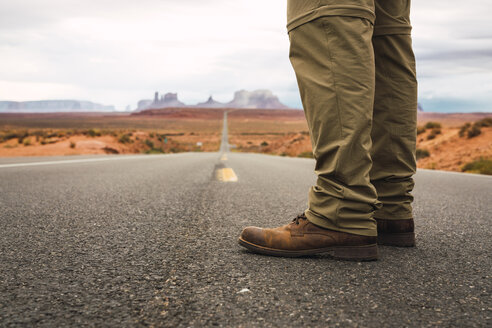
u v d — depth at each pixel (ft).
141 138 120.67
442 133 51.24
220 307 2.84
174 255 4.28
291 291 3.20
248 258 4.26
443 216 7.29
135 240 4.94
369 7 4.10
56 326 2.49
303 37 4.24
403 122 4.99
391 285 3.40
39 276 3.49
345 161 4.07
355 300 3.02
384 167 5.04
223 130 375.86
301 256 4.42
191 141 266.57
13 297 2.97
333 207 4.26
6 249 4.42
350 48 3.98
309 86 4.17
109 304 2.86
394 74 5.01
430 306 2.92
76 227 5.68
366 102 4.04
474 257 4.41
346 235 4.27
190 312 2.74
